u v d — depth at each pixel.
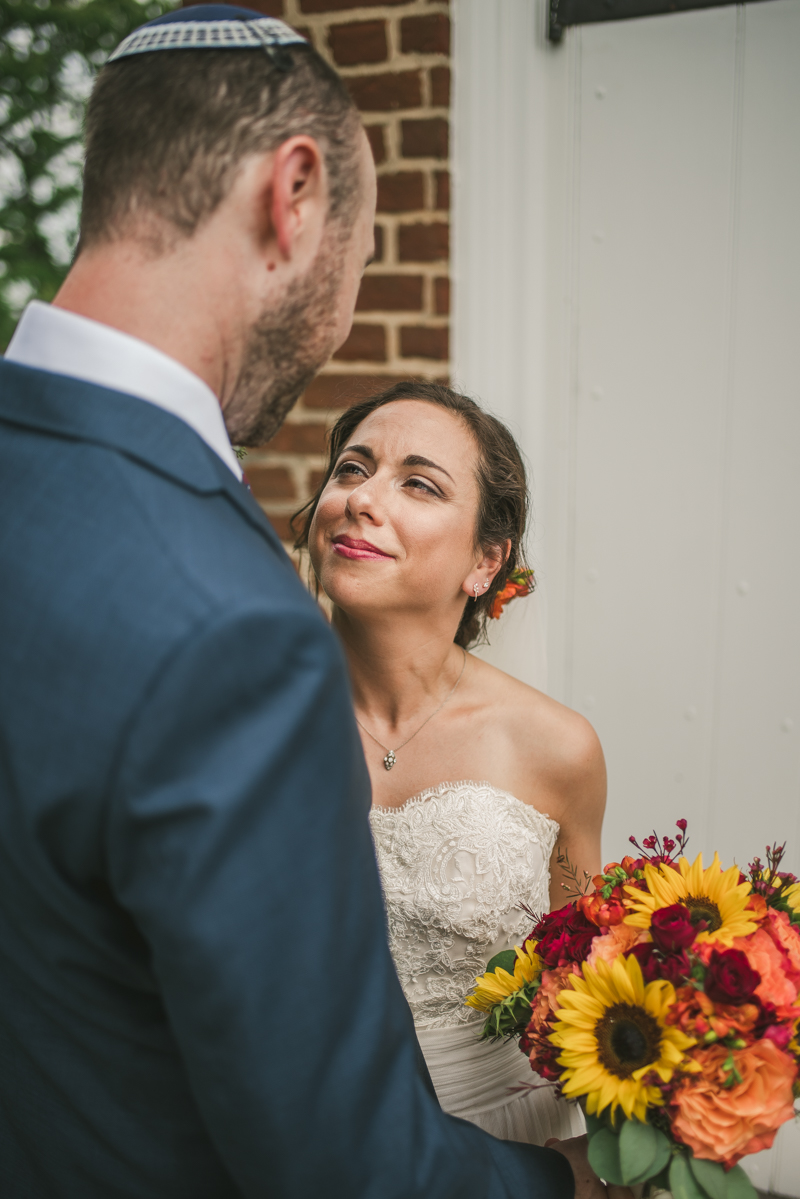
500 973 0.99
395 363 1.91
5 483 0.60
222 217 0.63
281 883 0.54
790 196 1.68
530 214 1.84
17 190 4.88
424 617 1.21
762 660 1.83
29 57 4.64
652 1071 0.79
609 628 1.93
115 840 0.53
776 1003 0.80
